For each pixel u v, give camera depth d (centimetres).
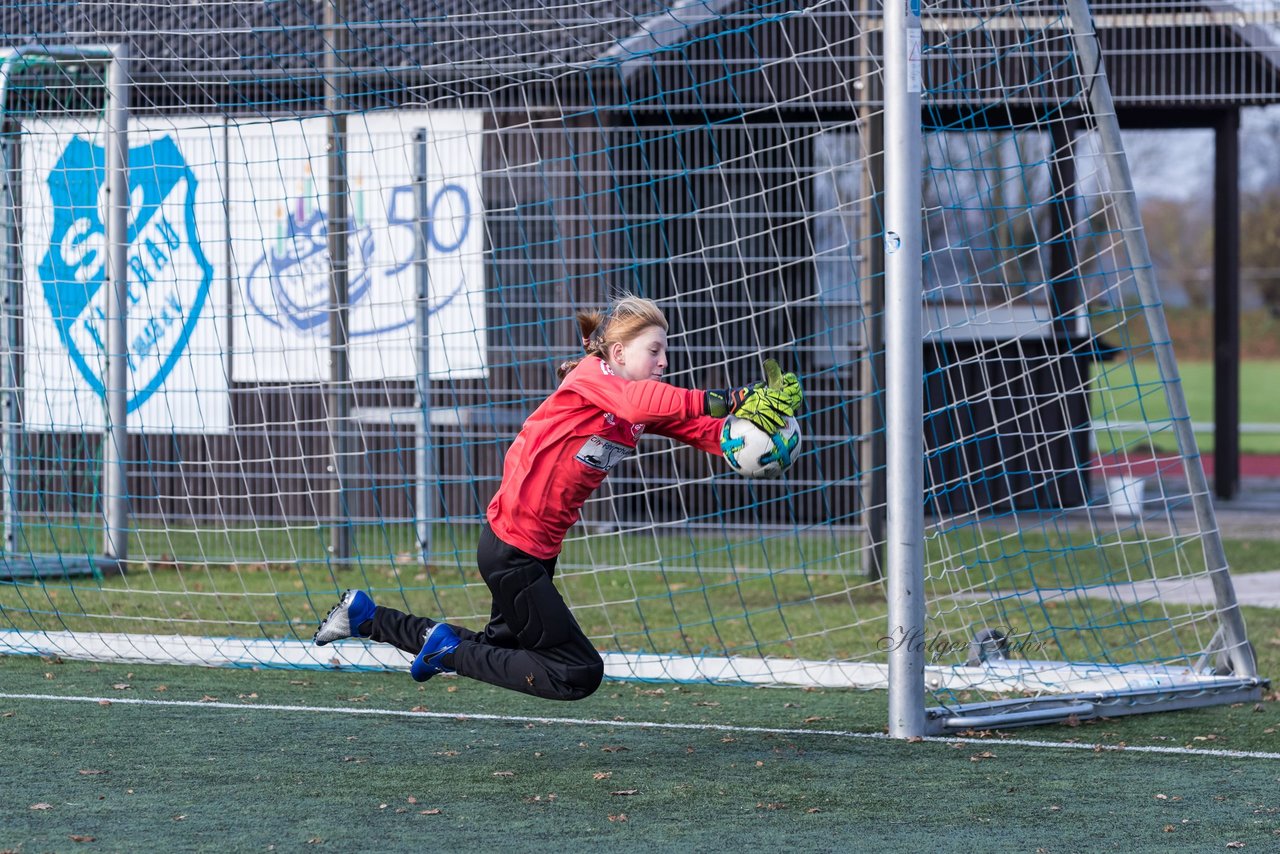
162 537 3828
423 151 3522
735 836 1391
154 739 1791
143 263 3544
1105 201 2241
